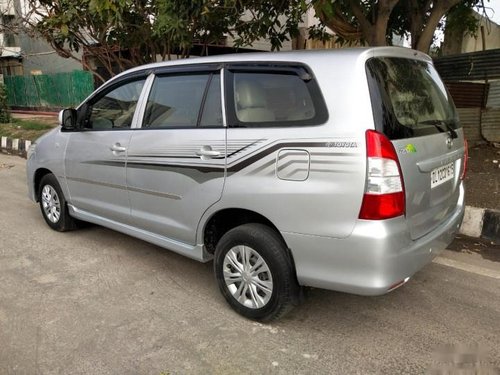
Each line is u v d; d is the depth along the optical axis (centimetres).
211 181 330
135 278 399
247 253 319
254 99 315
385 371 272
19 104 2050
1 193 706
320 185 277
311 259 288
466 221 495
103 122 438
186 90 362
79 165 455
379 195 263
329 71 284
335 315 335
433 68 364
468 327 318
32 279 397
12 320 329
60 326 321
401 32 859
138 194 395
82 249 467
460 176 362
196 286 384
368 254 266
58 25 716
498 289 373
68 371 273
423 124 308
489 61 756
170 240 380
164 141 363
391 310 342
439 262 425
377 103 272
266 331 315
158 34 670
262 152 300
